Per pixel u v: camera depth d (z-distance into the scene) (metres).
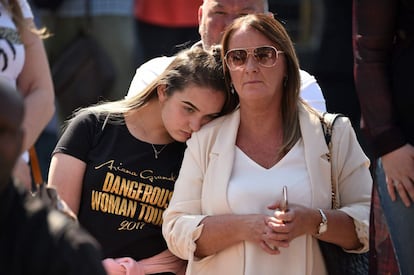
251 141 11.16
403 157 10.42
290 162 11.03
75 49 19.17
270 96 10.99
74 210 11.38
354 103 20.97
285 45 11.02
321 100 12.38
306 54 24.31
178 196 11.20
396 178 10.49
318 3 24.75
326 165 11.06
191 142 11.23
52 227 7.63
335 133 11.20
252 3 12.41
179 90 11.20
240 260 10.88
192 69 11.17
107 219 11.35
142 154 11.44
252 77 10.91
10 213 7.59
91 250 7.68
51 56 20.06
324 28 20.97
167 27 21.19
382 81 10.54
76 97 19.17
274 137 11.16
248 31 10.93
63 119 19.30
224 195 10.93
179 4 21.08
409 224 10.56
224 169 11.02
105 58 19.31
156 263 11.45
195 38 21.28
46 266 7.53
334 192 11.21
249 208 10.89
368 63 10.59
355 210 11.06
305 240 10.92
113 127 11.51
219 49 11.34
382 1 10.45
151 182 11.40
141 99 11.47
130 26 20.31
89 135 11.48
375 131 10.53
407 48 10.48
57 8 19.84
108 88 19.38
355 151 11.30
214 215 10.98
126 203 11.37
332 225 10.88
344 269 11.12
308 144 11.06
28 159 10.17
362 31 10.60
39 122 9.92
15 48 9.71
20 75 10.04
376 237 10.82
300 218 10.70
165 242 11.51
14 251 7.54
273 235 10.59
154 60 12.54
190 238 10.92
